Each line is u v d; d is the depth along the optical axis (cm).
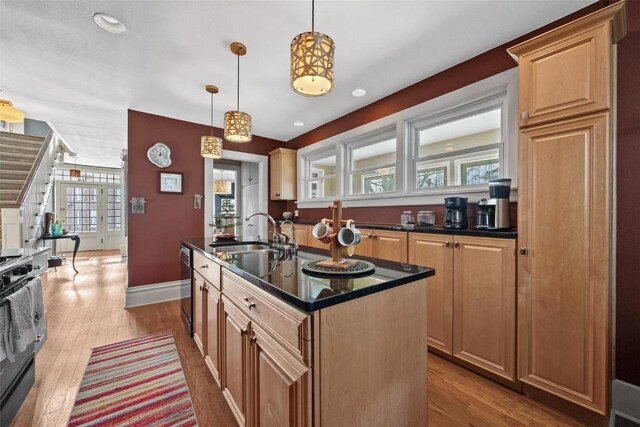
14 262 167
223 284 168
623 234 165
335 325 99
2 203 411
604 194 145
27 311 162
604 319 145
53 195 634
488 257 189
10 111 325
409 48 227
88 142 550
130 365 213
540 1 177
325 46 142
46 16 187
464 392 180
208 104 340
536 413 161
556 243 160
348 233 134
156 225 372
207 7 181
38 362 217
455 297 208
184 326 287
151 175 370
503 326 182
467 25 200
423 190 291
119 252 802
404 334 122
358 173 380
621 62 166
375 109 336
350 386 103
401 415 121
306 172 476
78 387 187
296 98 325
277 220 499
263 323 120
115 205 879
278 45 221
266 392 116
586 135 150
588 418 152
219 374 169
